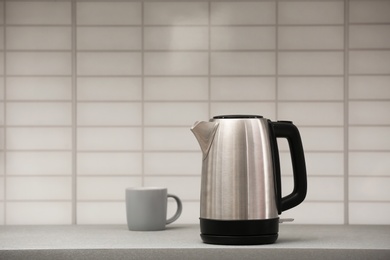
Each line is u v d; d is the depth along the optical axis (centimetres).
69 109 234
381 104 233
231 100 233
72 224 232
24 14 234
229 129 175
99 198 233
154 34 234
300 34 233
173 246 168
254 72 233
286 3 233
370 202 232
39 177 233
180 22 233
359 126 233
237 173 173
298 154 179
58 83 234
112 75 234
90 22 234
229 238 170
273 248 164
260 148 175
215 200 173
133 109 234
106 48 234
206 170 177
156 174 233
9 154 233
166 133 233
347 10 233
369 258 164
